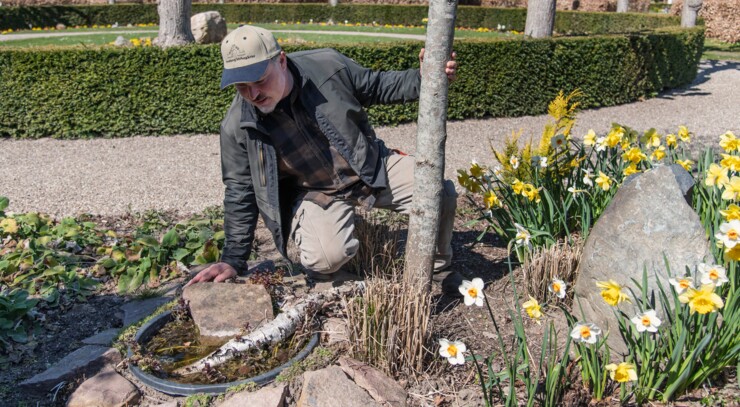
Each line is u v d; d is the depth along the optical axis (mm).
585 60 10141
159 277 3900
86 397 2672
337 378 2666
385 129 9062
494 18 22891
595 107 10656
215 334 3031
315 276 3453
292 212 3297
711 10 21156
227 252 3344
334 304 3182
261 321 3059
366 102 3184
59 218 5379
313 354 2859
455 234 4488
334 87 2992
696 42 12789
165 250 4043
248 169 3146
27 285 3697
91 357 2928
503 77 9617
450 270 3562
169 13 10578
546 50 9719
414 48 9398
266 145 3012
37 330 3264
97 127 8562
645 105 10883
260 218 4852
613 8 27500
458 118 9633
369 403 2572
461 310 3328
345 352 2904
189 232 4426
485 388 2430
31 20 21781
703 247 2688
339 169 3137
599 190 3828
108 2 27172
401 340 2801
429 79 2867
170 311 3207
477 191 3844
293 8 23703
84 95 8445
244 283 3303
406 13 23078
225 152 3119
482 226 4641
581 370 2613
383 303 2818
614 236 2826
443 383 2752
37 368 2967
